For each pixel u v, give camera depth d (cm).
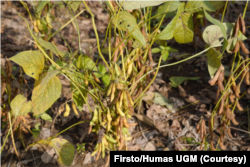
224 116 106
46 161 111
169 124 122
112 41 168
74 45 165
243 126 121
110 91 91
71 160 98
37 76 88
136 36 86
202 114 124
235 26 95
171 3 93
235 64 143
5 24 185
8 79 102
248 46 161
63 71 90
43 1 91
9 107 105
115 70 90
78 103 99
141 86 107
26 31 179
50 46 94
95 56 158
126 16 86
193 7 92
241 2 209
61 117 122
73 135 118
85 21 193
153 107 126
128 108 93
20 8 208
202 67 149
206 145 111
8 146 114
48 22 103
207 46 98
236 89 105
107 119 93
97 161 111
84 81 98
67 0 96
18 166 110
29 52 86
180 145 115
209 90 132
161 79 142
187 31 95
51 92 89
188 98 131
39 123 119
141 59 104
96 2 218
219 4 99
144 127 122
